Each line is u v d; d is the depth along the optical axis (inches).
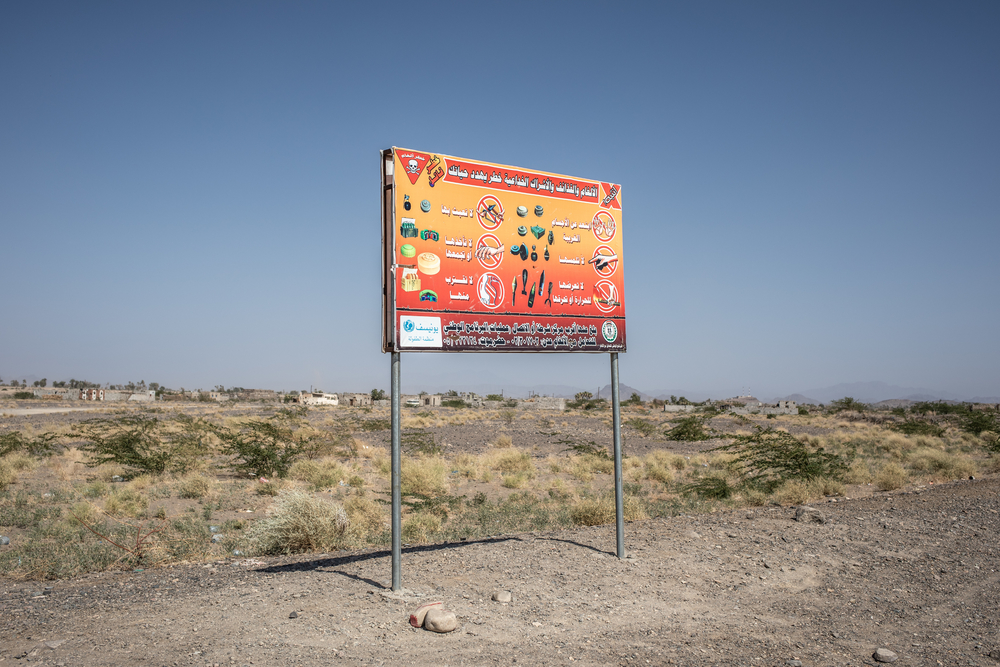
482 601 259.8
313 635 216.5
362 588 276.4
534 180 329.1
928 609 265.0
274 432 1094.4
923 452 1056.2
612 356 351.9
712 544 367.2
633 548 356.5
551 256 331.9
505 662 199.3
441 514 605.9
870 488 735.1
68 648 203.3
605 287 350.0
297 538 422.3
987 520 436.8
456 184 303.0
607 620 243.0
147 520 557.9
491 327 308.5
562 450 1336.1
